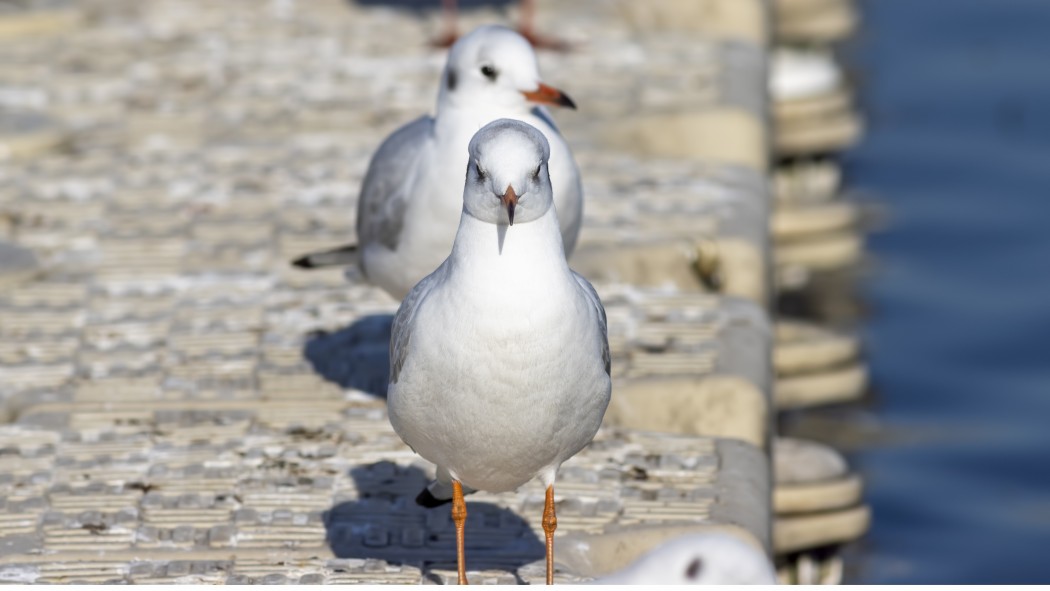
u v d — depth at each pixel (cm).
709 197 1505
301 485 980
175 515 944
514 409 781
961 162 2547
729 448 1035
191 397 1112
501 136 762
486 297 766
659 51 1981
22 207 1482
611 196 1493
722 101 1769
